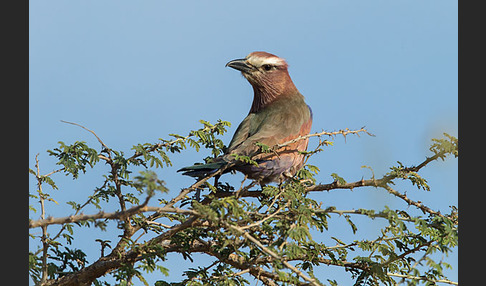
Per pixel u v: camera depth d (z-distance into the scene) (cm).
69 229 1026
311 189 1126
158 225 1076
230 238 944
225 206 873
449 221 987
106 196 1077
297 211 955
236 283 995
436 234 998
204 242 1039
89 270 986
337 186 1097
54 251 1030
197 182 1110
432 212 1058
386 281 1016
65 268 1031
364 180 1072
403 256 1021
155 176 734
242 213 879
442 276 980
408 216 1055
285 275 868
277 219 966
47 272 991
